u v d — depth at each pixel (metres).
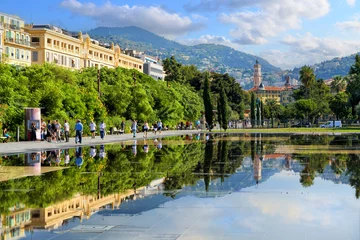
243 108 158.00
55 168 19.75
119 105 72.44
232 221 9.12
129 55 154.25
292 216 9.53
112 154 27.39
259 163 21.02
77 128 38.94
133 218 9.52
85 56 117.88
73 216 9.80
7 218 9.68
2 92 45.53
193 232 8.30
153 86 90.94
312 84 155.88
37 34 97.94
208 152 28.38
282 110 183.12
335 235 8.02
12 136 44.75
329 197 11.80
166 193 12.62
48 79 56.94
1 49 86.69
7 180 15.83
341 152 27.34
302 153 26.73
